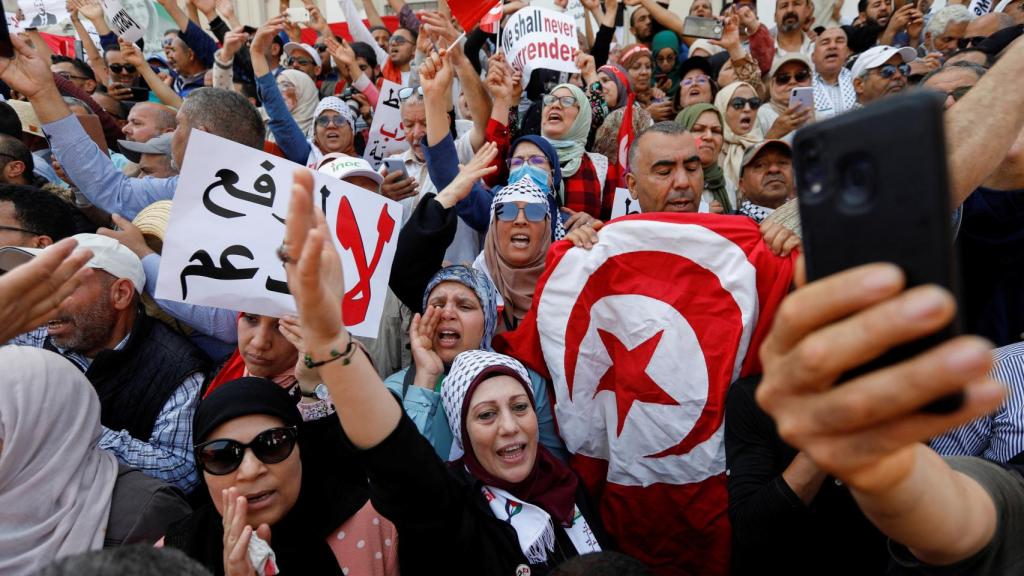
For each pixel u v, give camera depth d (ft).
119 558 3.51
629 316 8.46
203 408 6.67
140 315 8.59
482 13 11.23
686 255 8.38
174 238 7.39
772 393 1.75
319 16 20.04
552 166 12.40
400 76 20.18
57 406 6.70
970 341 1.48
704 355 8.14
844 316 1.58
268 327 8.08
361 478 7.28
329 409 7.33
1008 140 3.56
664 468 8.19
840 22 24.97
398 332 10.72
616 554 5.47
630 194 12.15
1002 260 8.02
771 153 11.36
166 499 7.17
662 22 22.35
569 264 8.82
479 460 7.40
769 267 8.16
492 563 6.68
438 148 11.07
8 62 10.14
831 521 7.14
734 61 18.35
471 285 9.29
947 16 18.38
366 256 8.33
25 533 6.34
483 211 11.60
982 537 2.80
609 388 8.65
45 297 3.74
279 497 6.55
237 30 14.76
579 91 13.47
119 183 10.97
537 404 8.81
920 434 1.66
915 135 1.55
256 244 7.68
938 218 1.52
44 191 9.39
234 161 7.65
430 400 8.41
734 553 7.82
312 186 3.67
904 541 2.64
